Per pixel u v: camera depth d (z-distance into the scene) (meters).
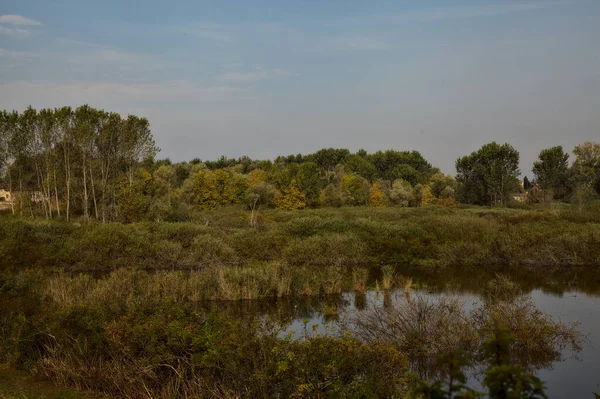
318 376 6.68
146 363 7.83
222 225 34.12
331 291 17.30
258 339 7.54
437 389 3.18
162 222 29.72
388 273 18.55
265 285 16.89
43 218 35.50
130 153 39.38
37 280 14.98
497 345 3.23
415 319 11.01
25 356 9.28
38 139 37.78
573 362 10.35
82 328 9.36
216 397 7.10
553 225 27.36
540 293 17.08
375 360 7.17
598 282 19.05
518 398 2.82
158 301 9.79
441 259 23.89
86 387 8.12
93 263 23.00
